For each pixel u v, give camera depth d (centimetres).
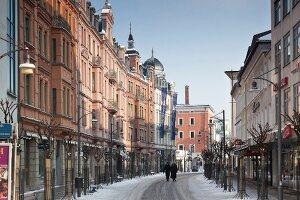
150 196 3234
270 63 4019
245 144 4984
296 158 3108
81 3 4756
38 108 3259
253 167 5247
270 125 3866
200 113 12950
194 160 12744
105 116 5850
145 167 8231
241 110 6581
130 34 8312
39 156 3316
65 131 3781
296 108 3056
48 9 3662
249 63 5269
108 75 5959
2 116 2461
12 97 2708
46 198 2134
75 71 4441
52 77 3725
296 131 2178
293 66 3112
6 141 2000
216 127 13725
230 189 3466
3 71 2508
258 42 4303
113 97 6356
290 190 3297
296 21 3038
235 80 8125
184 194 3409
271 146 3778
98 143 5475
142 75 8638
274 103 3675
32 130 3119
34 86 3219
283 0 3369
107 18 5978
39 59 3366
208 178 5916
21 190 2147
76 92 4462
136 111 8081
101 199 2936
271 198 2822
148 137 8788
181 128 13050
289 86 3212
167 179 5541
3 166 1536
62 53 3816
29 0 3097
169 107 10556
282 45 3394
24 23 3039
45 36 3594
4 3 2542
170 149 10519
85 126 4891
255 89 3875
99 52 5634
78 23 4550
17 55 2833
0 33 2462
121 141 6788
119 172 6712
